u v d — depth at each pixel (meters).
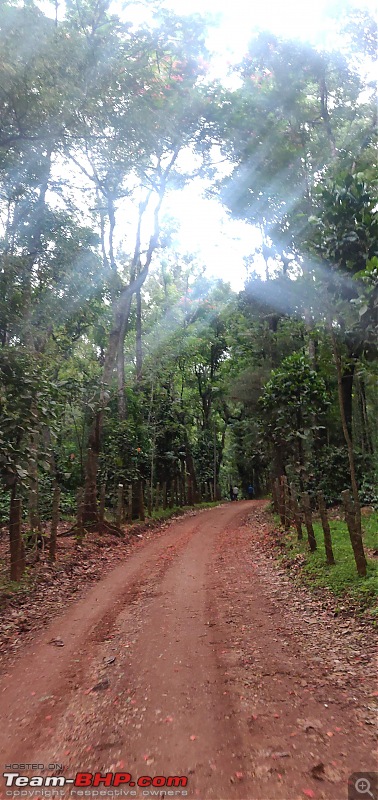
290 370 14.91
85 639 6.16
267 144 15.09
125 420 19.66
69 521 17.81
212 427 37.97
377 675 4.64
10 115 9.73
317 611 6.70
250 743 3.57
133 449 19.20
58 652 5.77
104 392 14.63
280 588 8.10
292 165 14.91
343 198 6.34
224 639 5.83
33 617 7.22
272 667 4.96
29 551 11.05
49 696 4.61
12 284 12.04
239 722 3.89
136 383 22.27
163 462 23.88
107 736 3.79
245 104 15.13
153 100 13.50
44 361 12.11
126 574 9.84
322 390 14.59
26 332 12.78
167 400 23.98
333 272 7.14
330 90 15.13
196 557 11.37
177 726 3.88
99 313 20.16
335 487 15.93
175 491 27.08
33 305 14.67
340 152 13.71
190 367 33.47
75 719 4.11
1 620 7.03
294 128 14.88
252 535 14.69
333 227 6.49
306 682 4.58
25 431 8.79
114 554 12.27
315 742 3.54
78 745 3.69
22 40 9.09
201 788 3.08
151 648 5.68
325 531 8.70
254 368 25.55
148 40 11.52
